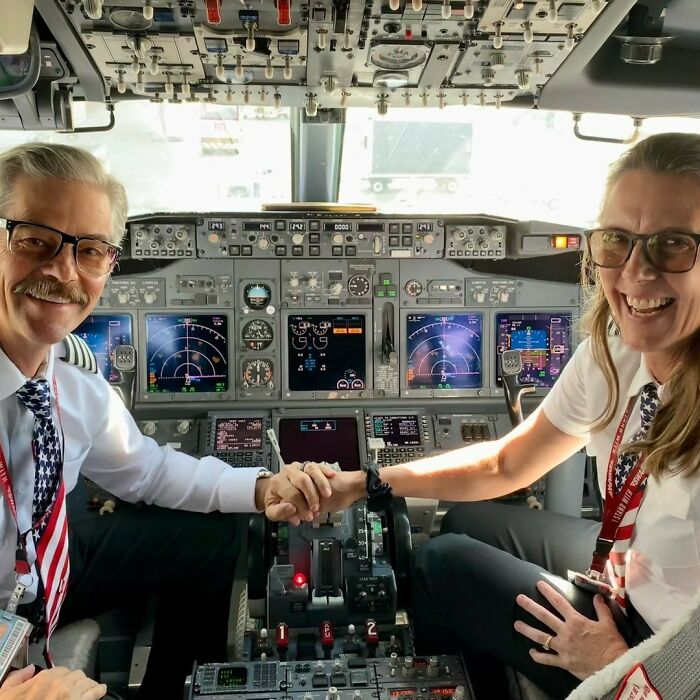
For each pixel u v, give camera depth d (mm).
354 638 1147
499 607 898
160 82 1157
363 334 1565
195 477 1087
